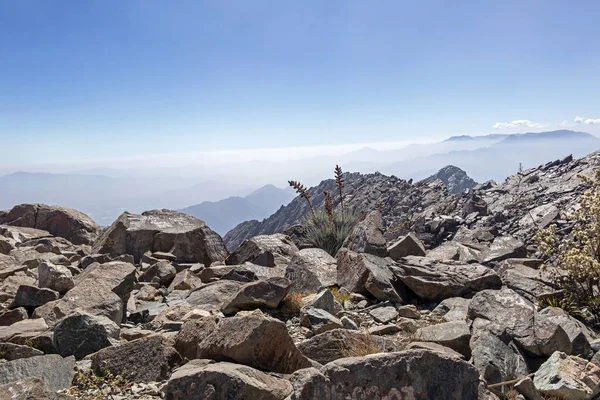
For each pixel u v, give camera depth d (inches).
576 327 244.1
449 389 170.2
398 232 837.8
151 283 445.7
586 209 339.3
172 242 572.7
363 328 296.0
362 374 165.2
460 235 779.4
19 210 706.2
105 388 194.4
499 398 194.2
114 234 575.2
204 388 165.6
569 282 325.1
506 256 500.1
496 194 1102.4
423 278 359.6
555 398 192.2
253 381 168.9
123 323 320.8
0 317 303.4
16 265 457.4
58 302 308.7
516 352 232.5
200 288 389.4
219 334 213.5
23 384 163.8
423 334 261.6
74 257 528.4
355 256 401.4
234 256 592.4
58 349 239.0
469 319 282.7
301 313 305.9
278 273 459.5
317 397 157.6
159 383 197.6
